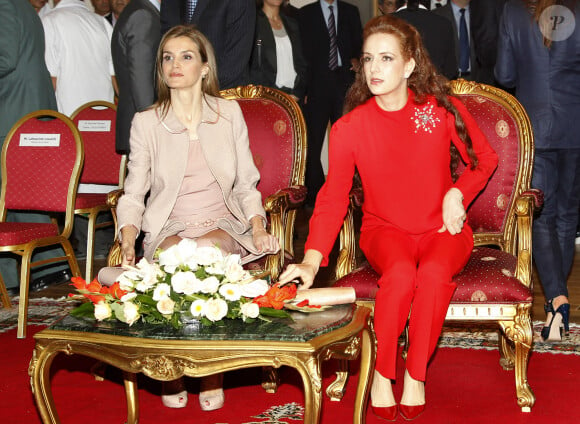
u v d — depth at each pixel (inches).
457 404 122.2
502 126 136.5
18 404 127.0
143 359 87.2
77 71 257.1
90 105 218.4
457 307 117.9
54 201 183.8
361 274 122.1
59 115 185.0
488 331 164.6
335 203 122.8
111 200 142.3
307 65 284.0
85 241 259.4
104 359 90.0
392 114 123.0
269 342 85.6
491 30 249.0
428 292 113.0
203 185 134.8
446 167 124.8
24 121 187.5
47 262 175.9
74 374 142.9
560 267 154.5
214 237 129.0
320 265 120.9
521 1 153.6
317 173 319.0
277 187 148.6
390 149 122.7
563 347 150.6
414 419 116.0
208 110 136.9
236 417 119.3
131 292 93.7
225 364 86.0
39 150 185.0
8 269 212.5
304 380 85.0
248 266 131.6
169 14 183.6
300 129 148.7
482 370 139.0
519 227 125.9
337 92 307.6
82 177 214.7
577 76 152.2
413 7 233.6
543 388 128.3
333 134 124.4
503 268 121.6
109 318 94.4
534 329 164.4
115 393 132.6
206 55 136.0
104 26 264.5
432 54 232.7
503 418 115.8
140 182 133.7
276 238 127.4
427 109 123.0
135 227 130.0
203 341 86.1
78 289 95.5
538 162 155.8
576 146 153.6
